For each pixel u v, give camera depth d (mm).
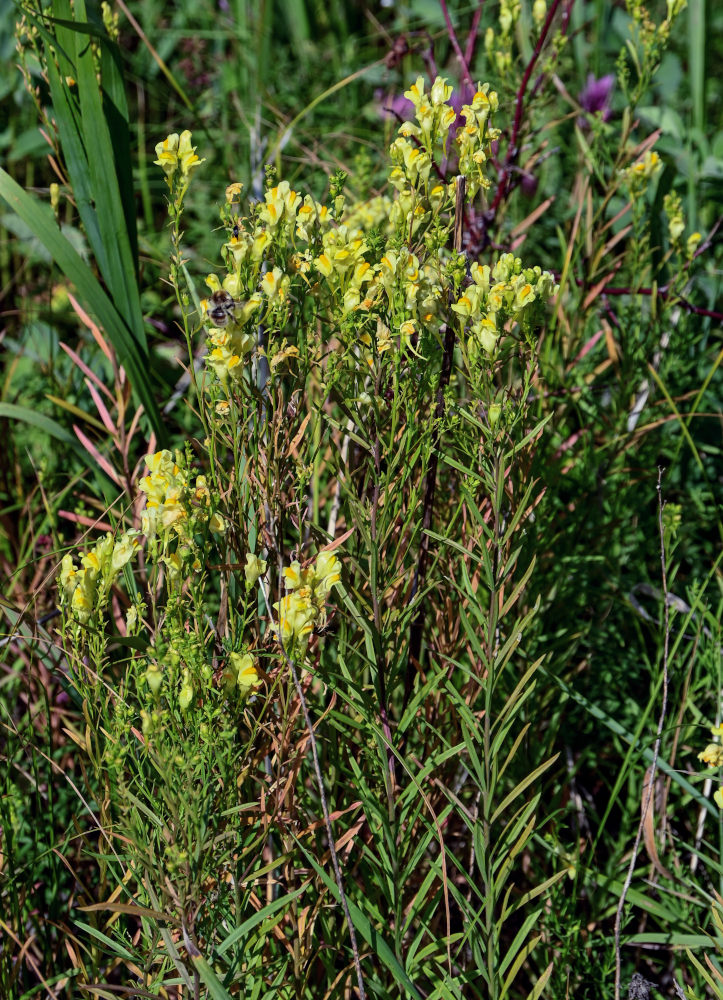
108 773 1272
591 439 2150
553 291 1334
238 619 1296
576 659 1979
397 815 1345
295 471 1421
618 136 2793
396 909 1297
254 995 1275
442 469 1698
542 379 2006
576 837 1763
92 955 1415
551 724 1746
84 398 2441
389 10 4543
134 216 1870
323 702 1438
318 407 1342
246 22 4094
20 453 2498
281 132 2707
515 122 2090
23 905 1528
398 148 1375
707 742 1798
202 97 3764
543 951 1648
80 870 1740
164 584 1485
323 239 1336
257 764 1352
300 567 1264
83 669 1303
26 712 2051
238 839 1213
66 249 1733
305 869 1382
